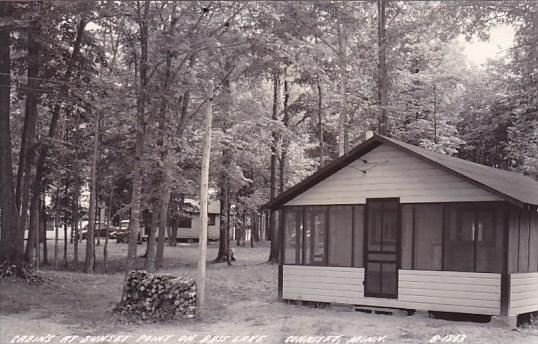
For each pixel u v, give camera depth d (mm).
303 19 20984
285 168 40531
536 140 33438
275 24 19797
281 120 35000
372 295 17094
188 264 34094
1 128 21750
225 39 19047
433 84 35219
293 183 41719
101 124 29016
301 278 18469
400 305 16562
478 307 15398
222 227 35625
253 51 19672
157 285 15844
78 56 24094
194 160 28531
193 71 20422
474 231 15680
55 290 20328
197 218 57969
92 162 29938
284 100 36031
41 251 41469
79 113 25719
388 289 16844
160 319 15391
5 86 21891
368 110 30672
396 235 16875
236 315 16266
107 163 29422
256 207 39812
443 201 16234
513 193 15016
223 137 29781
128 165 26922
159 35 18156
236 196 39094
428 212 16484
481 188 15047
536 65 24375
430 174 16531
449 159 17938
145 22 17703
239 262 35656
